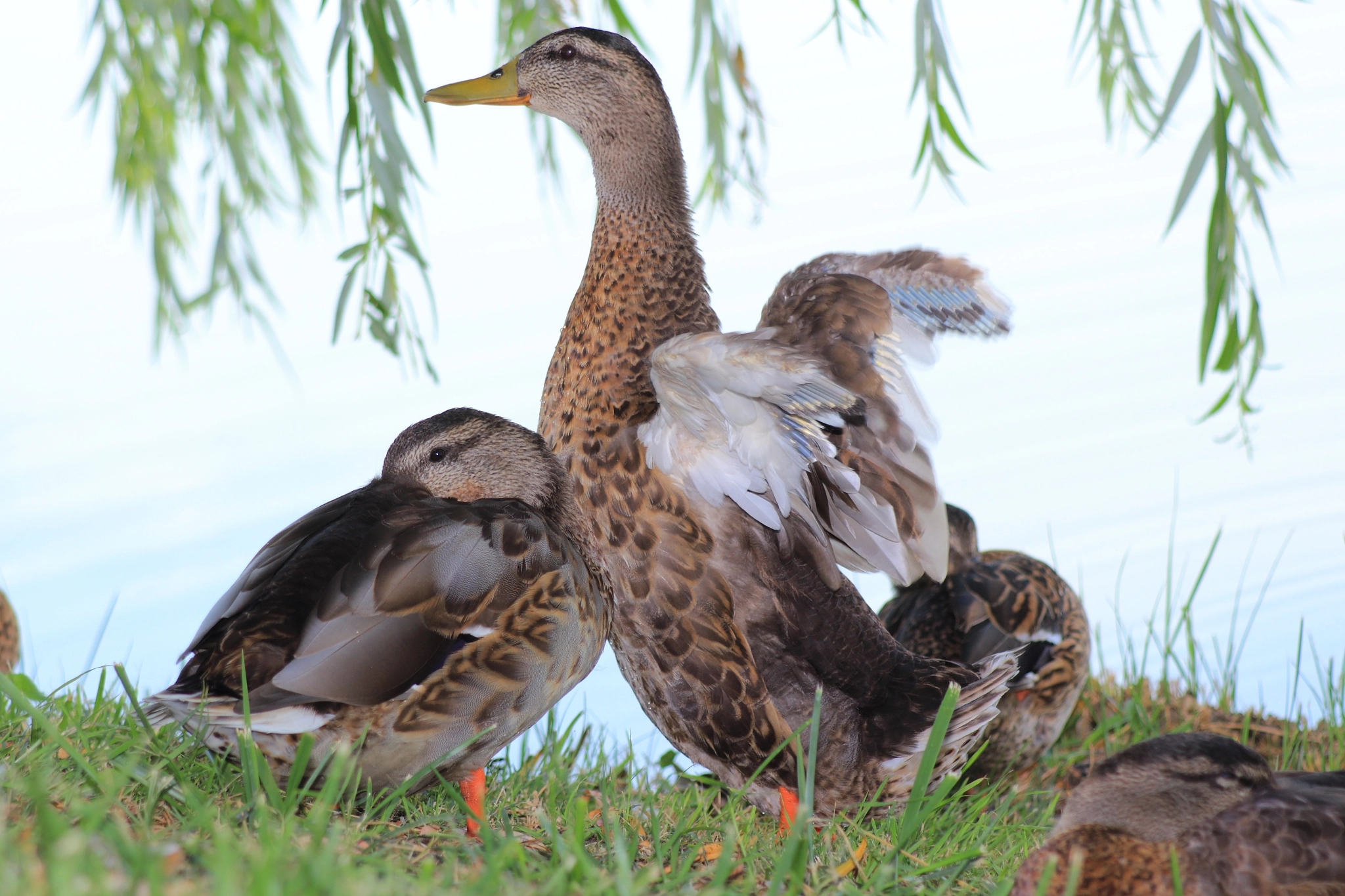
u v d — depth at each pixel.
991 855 6.66
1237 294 10.85
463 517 6.02
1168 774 6.00
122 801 5.43
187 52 13.52
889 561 7.87
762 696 7.57
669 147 8.62
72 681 6.33
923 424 7.29
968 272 8.62
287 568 5.85
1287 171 10.46
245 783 5.36
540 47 8.95
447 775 6.08
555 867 5.14
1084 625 10.64
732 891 5.18
